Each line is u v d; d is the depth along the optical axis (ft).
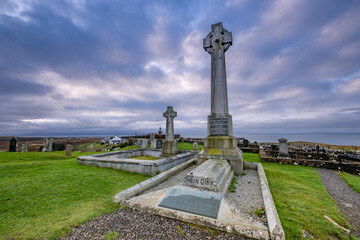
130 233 8.96
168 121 38.24
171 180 19.81
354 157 40.04
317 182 24.08
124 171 24.39
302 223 10.69
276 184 19.38
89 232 9.11
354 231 11.19
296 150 52.19
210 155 24.39
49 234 9.02
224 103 27.27
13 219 10.87
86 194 15.23
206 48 30.73
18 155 39.88
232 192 16.22
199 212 10.52
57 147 89.61
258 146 63.67
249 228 8.94
